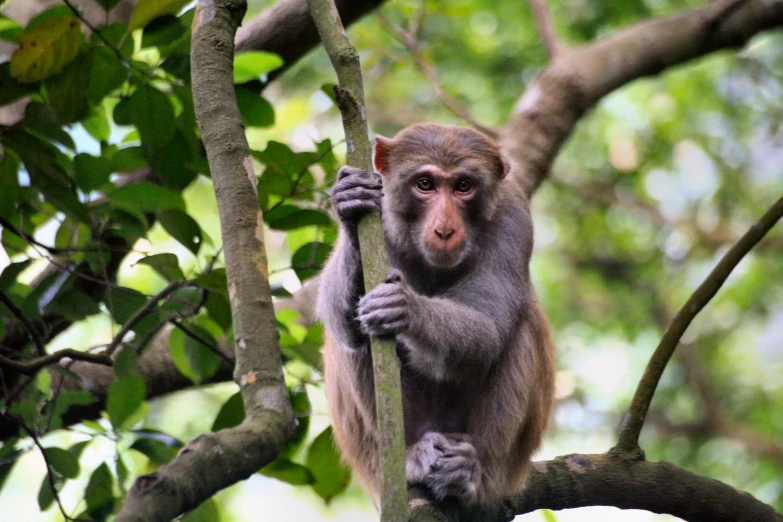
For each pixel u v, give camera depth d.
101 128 11.41
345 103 7.49
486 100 23.66
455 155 10.97
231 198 7.91
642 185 27.00
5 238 10.68
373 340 7.16
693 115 25.92
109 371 12.01
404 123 24.62
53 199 9.61
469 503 9.96
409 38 16.70
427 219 10.67
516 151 14.79
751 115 25.47
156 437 10.34
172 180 10.45
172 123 10.02
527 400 10.65
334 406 11.12
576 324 26.09
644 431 25.72
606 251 27.56
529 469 10.45
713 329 26.45
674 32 16.41
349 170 8.58
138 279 17.72
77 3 12.16
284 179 10.36
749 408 25.44
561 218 27.73
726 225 26.89
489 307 10.52
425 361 9.72
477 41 23.33
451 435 10.45
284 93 24.12
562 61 15.99
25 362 9.11
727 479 24.14
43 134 9.85
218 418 10.28
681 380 26.34
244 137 8.12
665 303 26.42
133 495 6.12
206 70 8.16
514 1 23.42
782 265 25.89
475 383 10.72
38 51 9.41
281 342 10.98
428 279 11.31
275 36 13.07
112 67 9.91
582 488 10.27
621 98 26.19
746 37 16.53
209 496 6.61
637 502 10.24
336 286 9.77
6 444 10.19
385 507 6.59
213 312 10.08
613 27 22.69
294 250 12.05
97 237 10.32
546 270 26.95
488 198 11.00
